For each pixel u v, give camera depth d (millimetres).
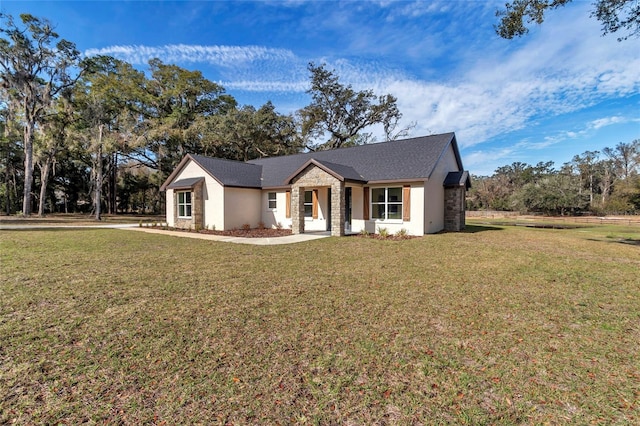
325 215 15594
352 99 32406
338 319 4094
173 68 32438
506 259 8047
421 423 2219
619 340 3559
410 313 4316
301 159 18906
